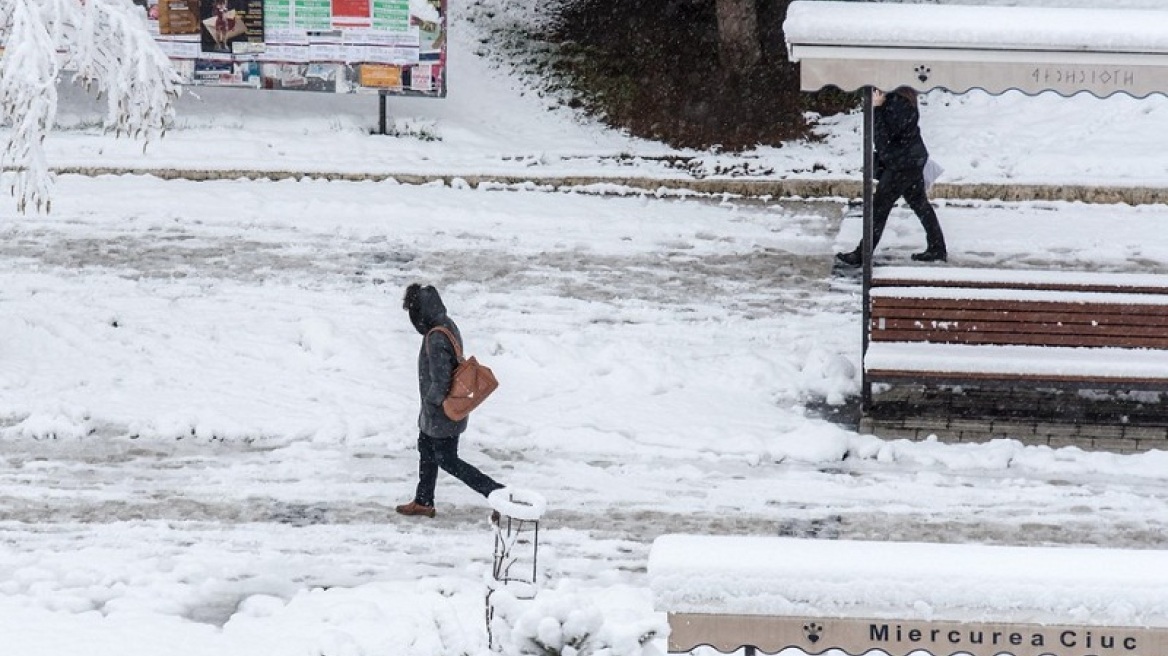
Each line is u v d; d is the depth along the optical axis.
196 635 19.92
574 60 52.16
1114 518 24.95
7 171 41.31
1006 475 26.72
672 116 48.66
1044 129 46.53
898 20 25.75
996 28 25.23
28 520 23.98
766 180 43.31
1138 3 53.47
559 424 28.39
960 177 43.09
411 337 32.28
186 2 44.59
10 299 32.97
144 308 32.94
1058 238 39.31
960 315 29.12
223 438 27.55
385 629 19.78
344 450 27.27
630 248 38.50
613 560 23.16
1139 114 47.31
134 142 43.75
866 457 27.41
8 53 29.05
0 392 28.58
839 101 48.97
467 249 37.84
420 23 44.81
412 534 23.98
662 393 30.03
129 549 23.03
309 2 44.59
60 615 20.47
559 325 33.00
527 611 13.26
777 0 53.91
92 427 27.67
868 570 13.69
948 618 13.54
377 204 40.53
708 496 25.72
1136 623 13.34
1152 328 28.86
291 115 46.97
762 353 31.75
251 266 35.91
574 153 45.53
